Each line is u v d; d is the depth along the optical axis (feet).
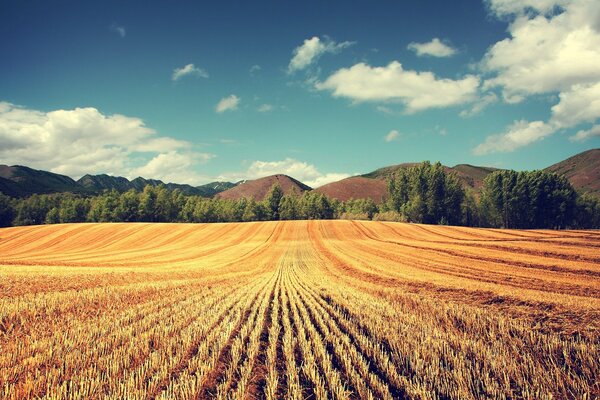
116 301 51.52
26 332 34.86
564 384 23.59
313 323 42.11
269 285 77.97
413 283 72.74
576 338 33.83
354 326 39.01
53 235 243.60
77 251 201.36
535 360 27.81
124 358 26.76
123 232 249.75
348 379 25.40
